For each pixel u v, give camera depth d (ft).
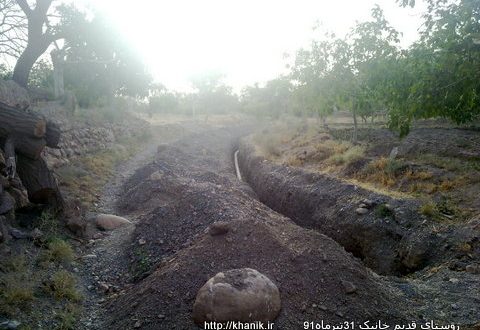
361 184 38.55
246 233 20.76
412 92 17.07
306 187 43.60
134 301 17.84
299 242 21.29
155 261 22.80
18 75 51.37
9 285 16.94
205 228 25.17
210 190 33.24
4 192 21.84
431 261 25.03
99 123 66.74
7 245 19.84
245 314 15.06
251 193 48.19
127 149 69.97
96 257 23.86
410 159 41.57
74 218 26.55
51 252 21.17
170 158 61.16
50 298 17.75
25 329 14.80
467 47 15.40
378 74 40.04
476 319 16.74
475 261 23.09
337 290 17.72
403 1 18.47
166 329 15.69
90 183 41.14
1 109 23.41
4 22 51.52
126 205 36.14
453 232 25.95
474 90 15.47
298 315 16.24
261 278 16.43
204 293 15.64
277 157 64.75
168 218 28.04
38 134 24.08
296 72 61.05
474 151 39.09
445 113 17.28
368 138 57.00
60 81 60.18
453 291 19.66
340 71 54.29
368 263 29.84
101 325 16.98
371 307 17.02
